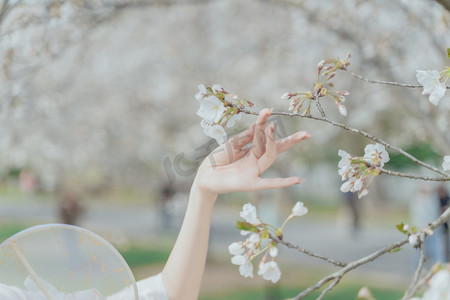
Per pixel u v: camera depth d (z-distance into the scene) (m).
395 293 7.25
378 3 4.04
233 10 7.61
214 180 1.25
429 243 7.61
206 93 1.26
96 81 9.70
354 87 6.88
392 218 17.47
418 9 3.18
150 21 8.59
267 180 1.20
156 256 10.30
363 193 1.32
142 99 10.43
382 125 9.97
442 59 3.11
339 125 1.29
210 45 9.13
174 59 9.48
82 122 9.77
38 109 5.76
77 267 1.21
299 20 5.96
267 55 7.45
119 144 11.01
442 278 0.91
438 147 3.80
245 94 8.90
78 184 10.57
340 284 7.90
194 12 8.47
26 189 10.80
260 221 1.28
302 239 13.73
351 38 4.32
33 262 1.18
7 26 2.89
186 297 1.35
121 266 1.24
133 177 11.78
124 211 20.45
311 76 7.93
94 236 1.23
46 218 16.64
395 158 14.86
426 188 7.73
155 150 11.41
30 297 1.16
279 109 8.48
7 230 14.24
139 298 1.34
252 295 7.18
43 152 8.84
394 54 4.24
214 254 10.66
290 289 7.61
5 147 6.70
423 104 3.71
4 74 3.10
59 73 7.56
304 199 24.83
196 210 1.32
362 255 10.99
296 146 14.39
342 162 1.33
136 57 9.71
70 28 3.30
